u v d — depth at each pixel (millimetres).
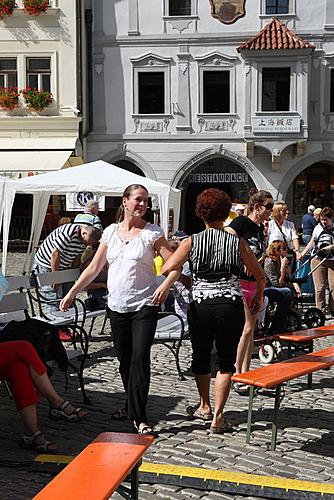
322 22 26750
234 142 26906
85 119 27156
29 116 26188
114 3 26953
